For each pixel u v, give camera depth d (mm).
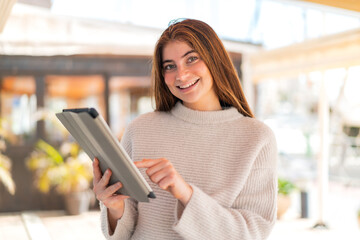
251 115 1728
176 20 1647
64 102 7578
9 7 3629
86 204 7156
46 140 7461
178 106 1705
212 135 1623
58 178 7090
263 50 6988
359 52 5105
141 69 7711
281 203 6887
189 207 1329
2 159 7062
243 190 1574
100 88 7652
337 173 10602
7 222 6594
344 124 11109
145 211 1586
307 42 5934
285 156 10938
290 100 15078
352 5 3082
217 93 1682
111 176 1316
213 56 1564
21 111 7430
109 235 1568
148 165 1264
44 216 6988
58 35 7262
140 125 1723
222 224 1378
